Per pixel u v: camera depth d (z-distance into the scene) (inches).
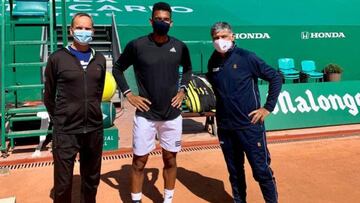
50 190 196.9
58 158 143.5
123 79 160.9
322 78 490.6
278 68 483.2
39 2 309.3
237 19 564.1
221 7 615.5
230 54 151.6
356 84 344.8
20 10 303.1
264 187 158.9
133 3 591.5
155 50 151.9
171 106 157.9
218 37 148.1
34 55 413.7
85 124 144.1
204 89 285.7
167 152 164.6
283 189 196.5
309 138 294.5
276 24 561.0
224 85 153.6
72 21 139.6
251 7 629.0
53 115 151.0
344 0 699.4
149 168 227.5
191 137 290.0
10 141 259.9
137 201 166.6
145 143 159.3
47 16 306.5
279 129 308.3
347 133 308.0
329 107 327.9
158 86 153.6
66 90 139.9
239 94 151.8
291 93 321.1
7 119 268.7
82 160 154.0
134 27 461.7
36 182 207.8
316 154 253.3
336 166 230.2
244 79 151.4
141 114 158.1
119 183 205.8
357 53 544.4
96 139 148.8
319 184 203.2
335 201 182.5
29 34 429.1
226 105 154.9
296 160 241.6
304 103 321.7
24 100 398.6
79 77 139.6
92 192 157.9
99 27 480.4
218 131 164.2
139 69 155.1
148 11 553.6
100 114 148.9
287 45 512.1
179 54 156.6
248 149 155.5
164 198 170.9
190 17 546.6
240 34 491.5
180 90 165.3
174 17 540.7
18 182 207.8
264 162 156.2
